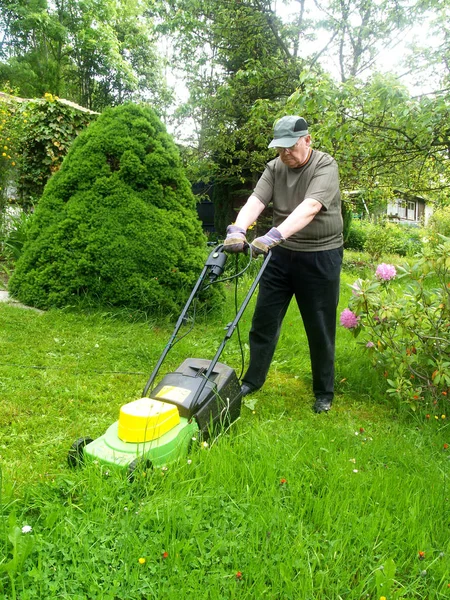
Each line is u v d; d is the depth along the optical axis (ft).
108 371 14.23
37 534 6.67
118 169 20.39
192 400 9.22
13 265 24.48
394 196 33.17
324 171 11.12
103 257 18.88
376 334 12.81
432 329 12.50
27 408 11.44
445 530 7.48
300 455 9.20
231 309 21.08
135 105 20.67
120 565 6.41
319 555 6.76
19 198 31.09
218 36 40.81
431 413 12.05
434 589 6.43
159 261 19.11
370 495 8.13
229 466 8.43
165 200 20.24
